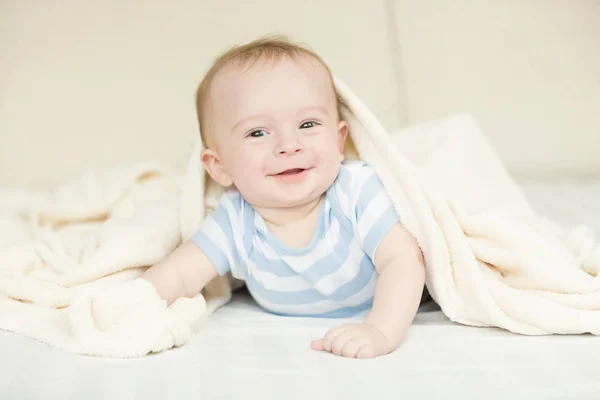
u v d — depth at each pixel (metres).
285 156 1.21
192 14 2.44
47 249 1.36
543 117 2.45
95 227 1.71
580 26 2.45
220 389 0.90
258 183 1.23
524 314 1.11
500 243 1.21
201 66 2.41
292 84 1.23
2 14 2.40
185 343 1.11
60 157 2.39
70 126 2.39
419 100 2.49
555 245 1.26
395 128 2.48
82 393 0.90
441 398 0.85
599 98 2.44
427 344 1.07
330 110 1.27
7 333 1.12
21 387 0.92
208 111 1.31
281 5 2.46
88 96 2.40
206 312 1.29
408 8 2.49
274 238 1.27
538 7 2.46
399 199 1.22
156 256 1.34
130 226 1.39
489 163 1.61
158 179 1.83
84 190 1.79
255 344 1.10
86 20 2.41
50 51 2.40
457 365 0.96
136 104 2.40
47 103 2.39
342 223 1.24
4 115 2.38
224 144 1.27
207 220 1.34
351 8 2.47
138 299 1.12
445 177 1.45
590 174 2.45
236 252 1.31
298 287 1.29
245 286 1.58
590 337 1.09
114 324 1.09
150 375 0.96
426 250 1.20
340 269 1.25
